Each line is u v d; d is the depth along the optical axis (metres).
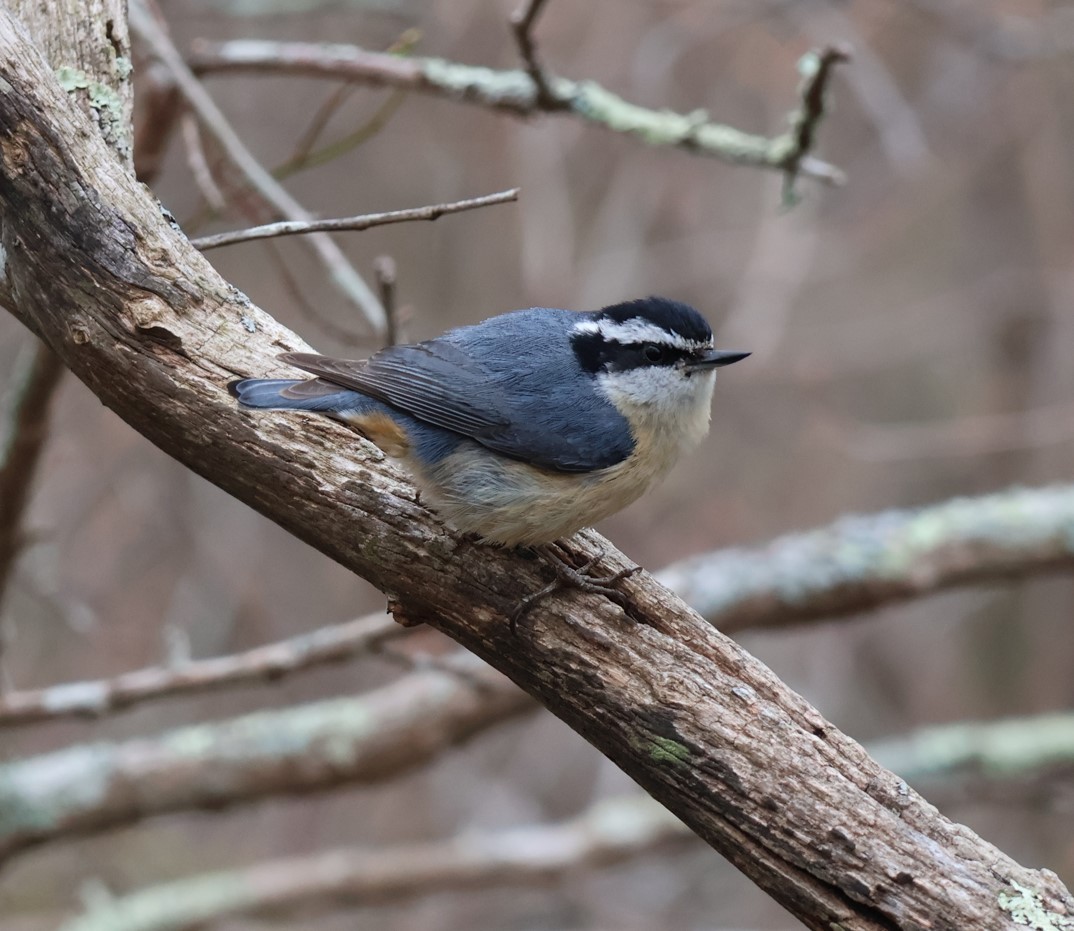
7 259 5.96
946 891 5.26
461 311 15.47
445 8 14.73
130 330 5.87
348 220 6.07
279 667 8.79
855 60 12.98
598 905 14.84
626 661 5.75
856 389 17.45
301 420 6.11
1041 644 16.80
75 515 14.11
